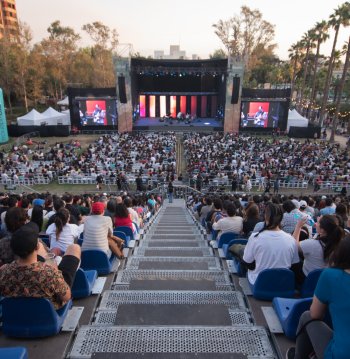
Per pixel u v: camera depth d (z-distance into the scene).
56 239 4.87
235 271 4.95
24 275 2.72
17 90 58.56
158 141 32.88
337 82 64.06
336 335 1.97
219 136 38.00
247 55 60.22
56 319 3.01
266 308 3.64
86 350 2.97
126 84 41.16
